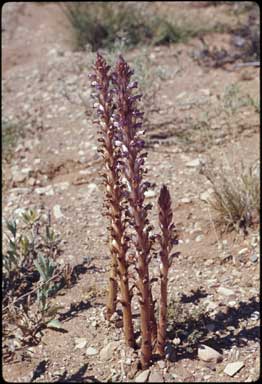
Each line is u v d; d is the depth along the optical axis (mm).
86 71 7484
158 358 3432
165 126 6152
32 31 8961
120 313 3785
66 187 5383
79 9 8570
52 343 3650
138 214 3039
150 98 6309
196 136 5934
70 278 4207
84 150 5949
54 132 6340
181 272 4289
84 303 3967
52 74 7586
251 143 5742
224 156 5477
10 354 3590
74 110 6703
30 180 5562
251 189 4797
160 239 3078
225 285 4145
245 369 3424
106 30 8125
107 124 3213
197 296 4027
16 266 4223
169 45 7930
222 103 6293
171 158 5613
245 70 7203
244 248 4492
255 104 6305
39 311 3826
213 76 7137
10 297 4016
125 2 8914
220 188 4996
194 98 6660
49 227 4812
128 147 2982
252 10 8570
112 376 3398
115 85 2971
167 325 3617
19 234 4719
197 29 8188
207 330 3701
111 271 3615
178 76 7172
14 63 8125
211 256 4441
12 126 6461
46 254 4453
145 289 3174
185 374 3379
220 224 4699
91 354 3549
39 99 7062
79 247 4578
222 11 8758
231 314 3840
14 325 3771
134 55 7605
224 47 7770
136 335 3613
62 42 8461
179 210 4910
